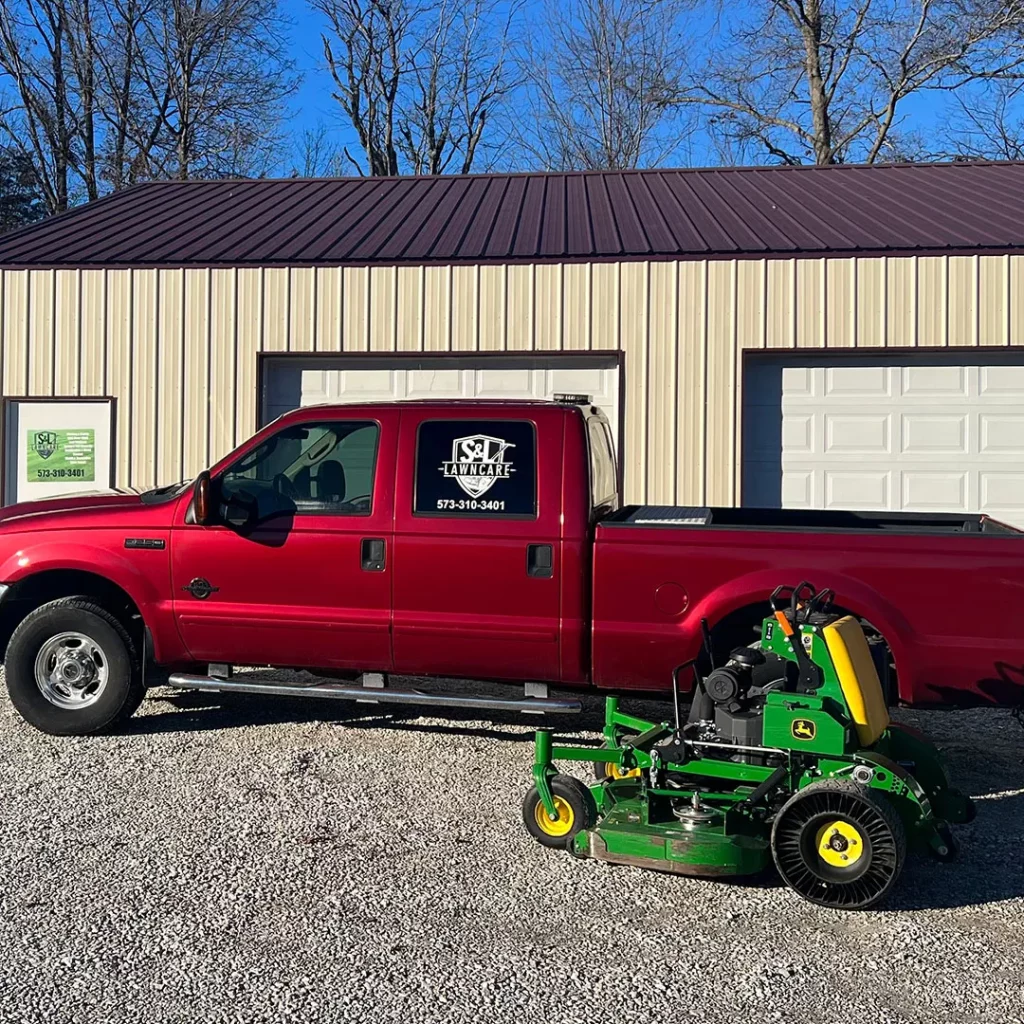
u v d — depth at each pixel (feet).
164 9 101.30
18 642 19.79
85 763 18.42
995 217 38.40
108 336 36.52
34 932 12.08
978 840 15.84
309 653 19.12
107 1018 10.30
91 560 19.58
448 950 11.85
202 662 19.76
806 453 35.24
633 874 14.24
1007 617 16.33
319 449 19.27
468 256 35.81
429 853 14.73
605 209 43.75
